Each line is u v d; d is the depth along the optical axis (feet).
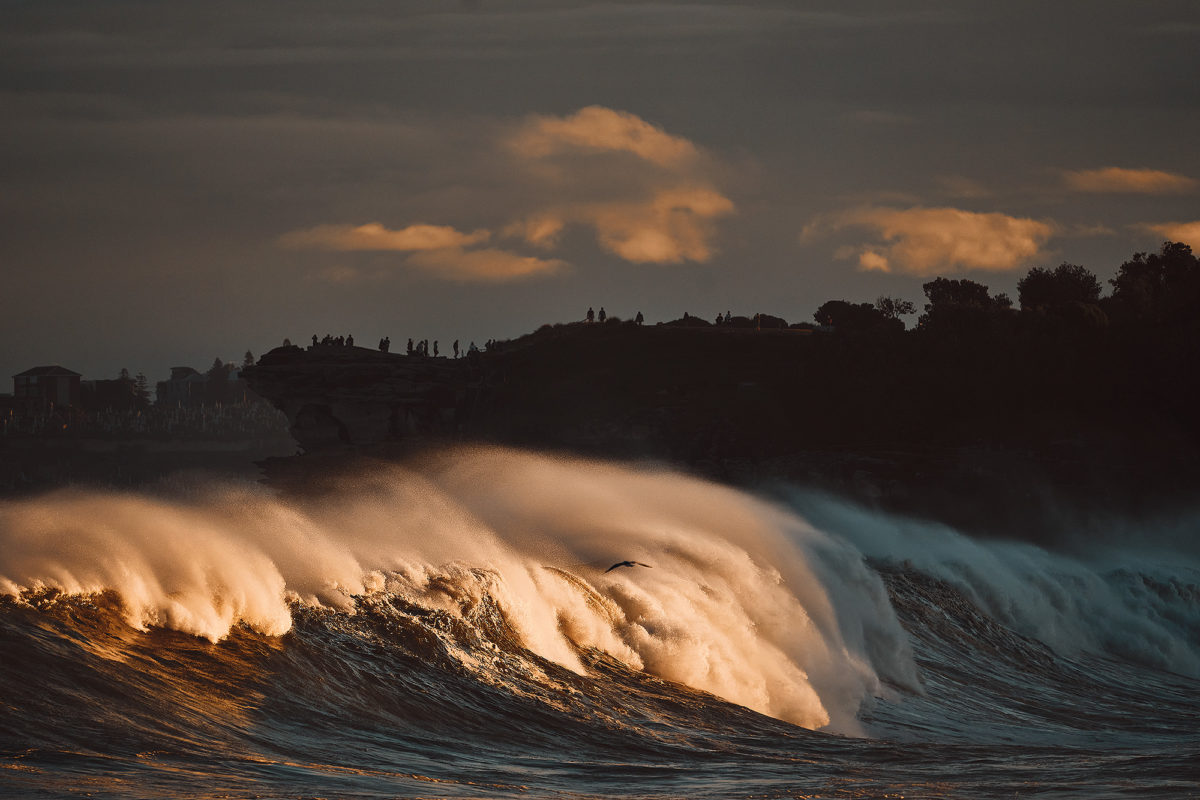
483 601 342.64
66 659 241.76
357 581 325.01
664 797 224.53
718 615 412.98
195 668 261.03
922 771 271.69
